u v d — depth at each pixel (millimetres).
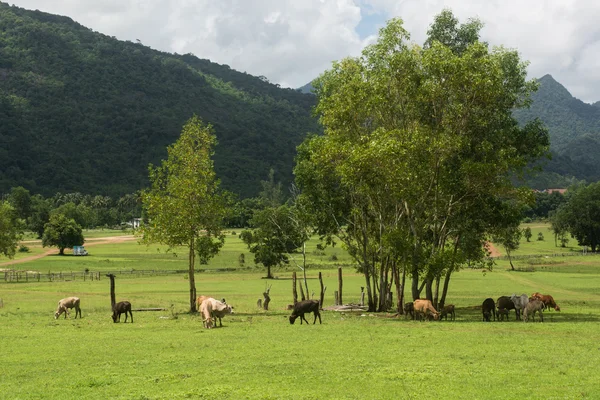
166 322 34844
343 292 68062
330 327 31062
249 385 16844
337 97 41656
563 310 43719
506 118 42469
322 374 18141
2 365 20125
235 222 198250
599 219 149750
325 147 39781
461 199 41000
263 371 18656
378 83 39344
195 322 34688
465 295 62531
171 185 44375
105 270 105750
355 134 41719
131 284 79938
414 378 17453
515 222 43000
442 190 39344
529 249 154125
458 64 37062
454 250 40906
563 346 23281
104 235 199375
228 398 15477
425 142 37375
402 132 37406
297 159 50219
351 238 50812
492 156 39875
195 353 22078
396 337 26266
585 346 23328
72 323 34219
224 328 30828
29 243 172125
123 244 161250
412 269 37625
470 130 39500
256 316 39688
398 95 40094
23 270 101750
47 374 18703
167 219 43469
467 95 37969
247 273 102750
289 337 26484
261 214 94375
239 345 23969
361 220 48250
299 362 20016
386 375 17828
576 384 16547
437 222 43250
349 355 21375
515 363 19672
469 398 15188
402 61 38781
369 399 15242
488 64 37250
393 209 45281
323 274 98438
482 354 21422
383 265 45375
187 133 45969
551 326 31016
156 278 92375
